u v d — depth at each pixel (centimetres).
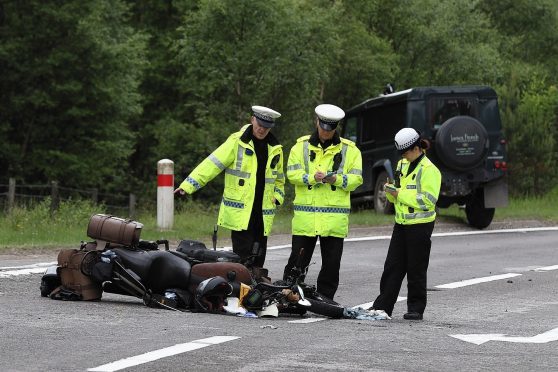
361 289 2916
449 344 1925
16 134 7956
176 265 2338
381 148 5434
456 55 8244
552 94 7731
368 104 5572
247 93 7175
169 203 4406
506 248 4128
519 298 2761
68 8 7550
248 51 6925
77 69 7644
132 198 5044
